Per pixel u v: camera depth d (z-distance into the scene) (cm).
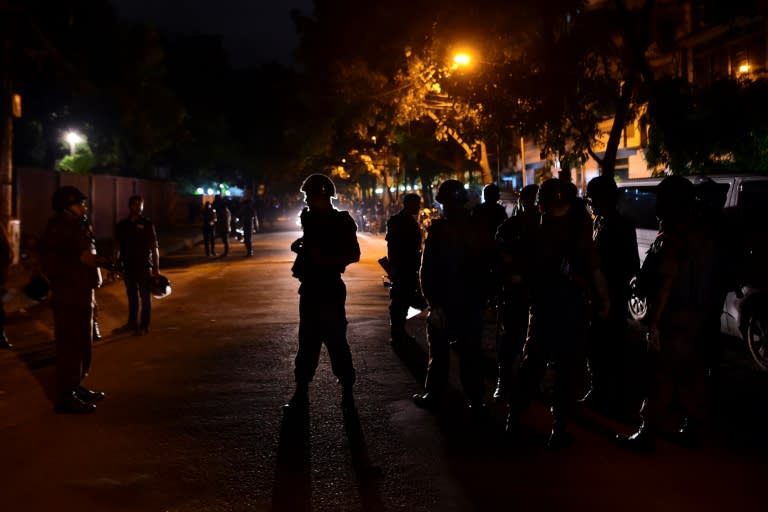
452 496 451
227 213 2464
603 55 1402
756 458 516
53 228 626
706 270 509
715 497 448
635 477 481
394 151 4025
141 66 3241
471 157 2867
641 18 1321
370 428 586
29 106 2692
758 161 1240
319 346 642
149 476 484
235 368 797
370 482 474
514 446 543
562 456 522
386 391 699
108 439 561
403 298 899
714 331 525
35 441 557
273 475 486
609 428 587
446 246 607
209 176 6838
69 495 453
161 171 5872
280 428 586
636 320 1054
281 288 1542
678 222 512
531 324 538
